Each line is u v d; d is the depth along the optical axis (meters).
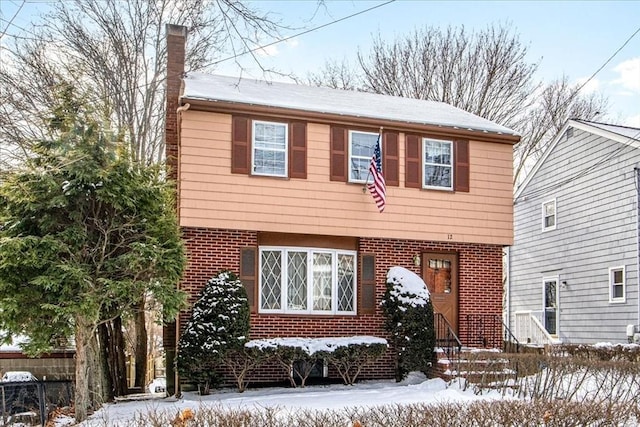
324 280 16.47
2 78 18.52
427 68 32.47
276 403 12.06
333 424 7.59
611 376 11.70
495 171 18.06
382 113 17.41
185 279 15.18
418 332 15.45
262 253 16.05
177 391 14.74
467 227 17.56
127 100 20.95
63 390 16.20
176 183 15.11
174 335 16.11
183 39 17.78
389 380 16.06
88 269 11.93
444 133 17.61
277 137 16.27
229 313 14.33
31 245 11.38
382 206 15.88
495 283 17.83
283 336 15.82
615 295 20.30
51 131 12.84
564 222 23.16
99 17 20.50
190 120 15.52
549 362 12.80
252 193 15.79
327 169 16.52
